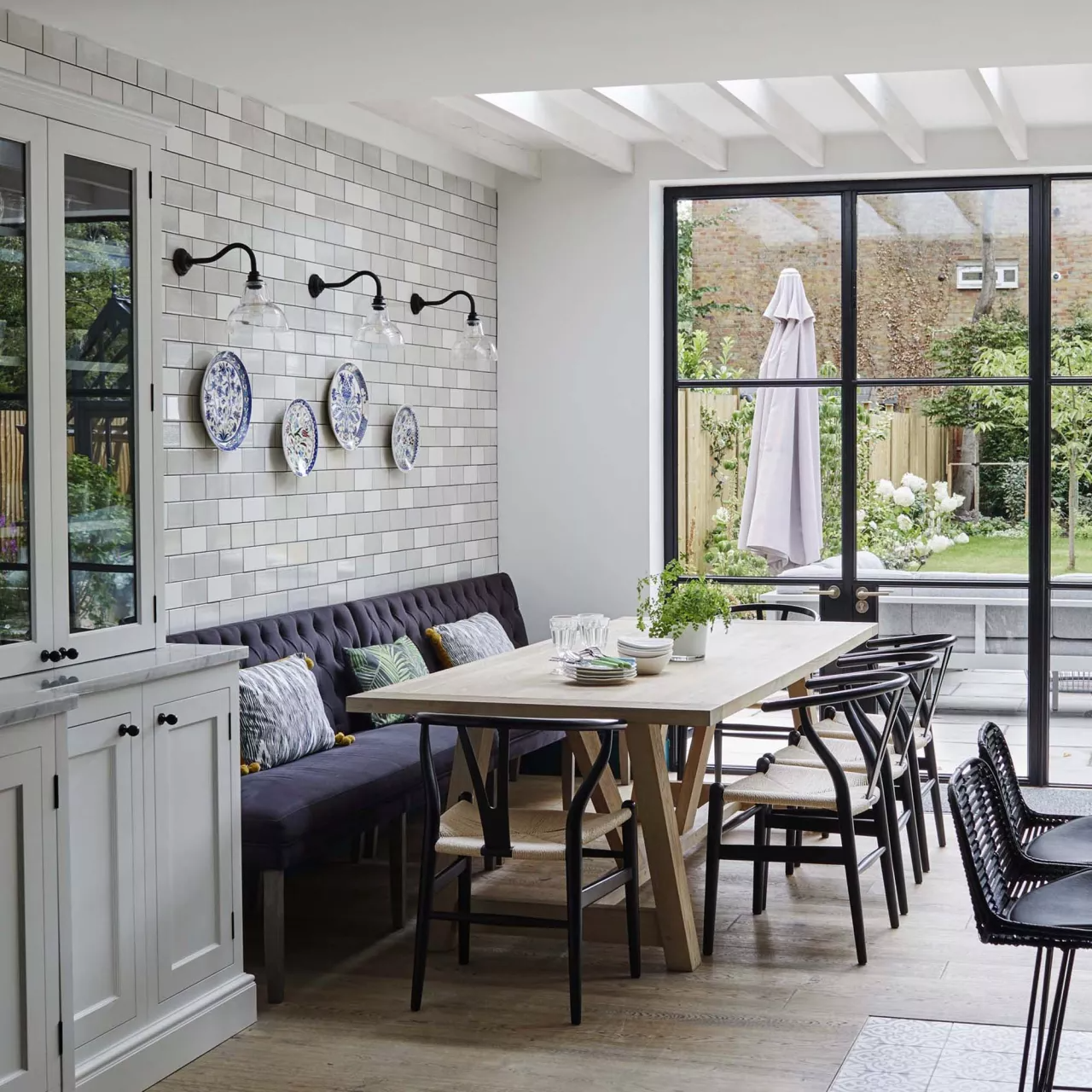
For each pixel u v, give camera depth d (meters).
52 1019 3.33
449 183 7.09
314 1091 3.67
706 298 7.53
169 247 5.05
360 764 4.97
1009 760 3.73
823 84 6.12
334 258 6.10
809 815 5.42
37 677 3.61
